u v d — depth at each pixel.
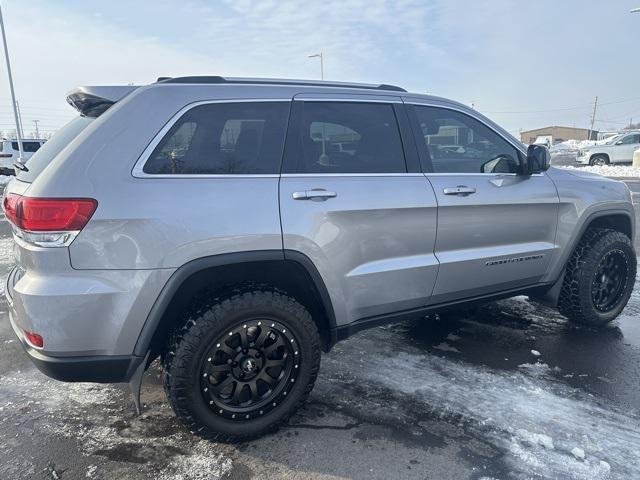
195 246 2.28
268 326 2.44
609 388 3.04
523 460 2.36
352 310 2.81
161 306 2.24
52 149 2.48
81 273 2.12
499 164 3.38
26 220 2.09
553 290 3.85
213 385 2.39
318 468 2.32
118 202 2.16
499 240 3.32
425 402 2.88
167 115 2.35
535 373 3.23
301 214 2.52
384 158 2.91
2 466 2.32
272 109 2.61
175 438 2.56
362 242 2.75
